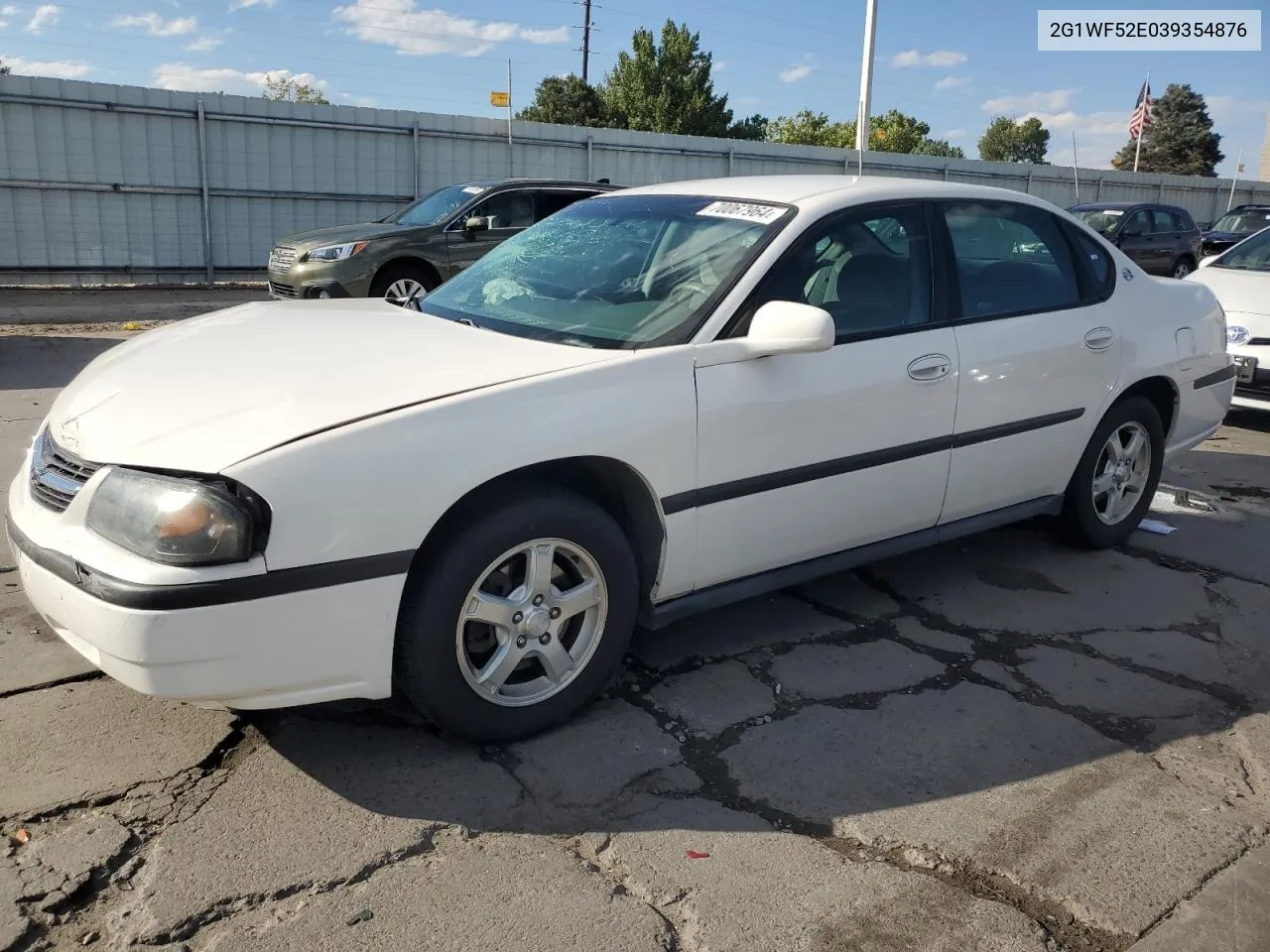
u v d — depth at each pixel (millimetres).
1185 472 6430
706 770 2928
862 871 2508
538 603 2953
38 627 3596
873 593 4289
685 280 3396
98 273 14305
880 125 62156
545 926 2268
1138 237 16703
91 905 2291
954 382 3766
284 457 2457
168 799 2670
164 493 2422
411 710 3178
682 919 2314
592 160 18547
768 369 3250
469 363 2969
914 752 3064
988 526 4184
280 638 2498
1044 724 3262
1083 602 4262
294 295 10969
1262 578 4594
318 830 2570
